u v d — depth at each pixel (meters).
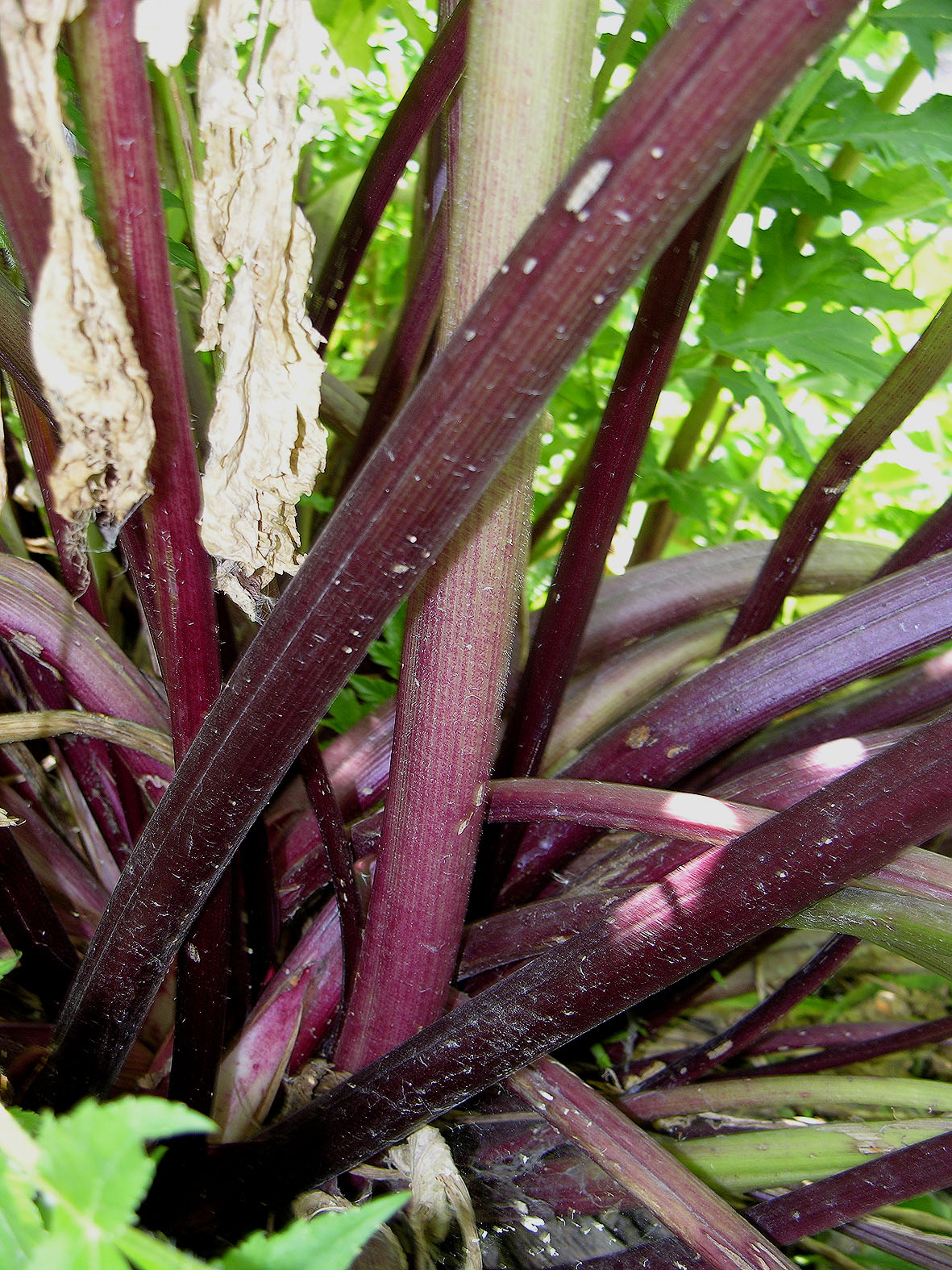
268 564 0.32
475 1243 0.38
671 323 0.38
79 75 0.24
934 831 0.27
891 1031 0.59
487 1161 0.46
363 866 0.47
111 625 0.61
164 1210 0.42
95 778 0.52
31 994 0.48
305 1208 0.40
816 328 0.60
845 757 0.40
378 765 0.52
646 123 0.19
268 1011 0.46
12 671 0.50
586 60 0.27
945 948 0.31
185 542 0.32
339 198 0.83
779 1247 0.39
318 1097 0.41
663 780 0.48
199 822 0.32
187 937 0.38
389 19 0.84
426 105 0.43
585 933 0.33
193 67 0.41
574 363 0.23
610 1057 0.55
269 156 0.27
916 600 0.44
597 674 0.61
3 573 0.45
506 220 0.28
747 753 0.54
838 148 0.77
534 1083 0.38
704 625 0.65
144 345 0.28
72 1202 0.16
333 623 0.27
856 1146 0.41
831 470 0.46
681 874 0.31
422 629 0.33
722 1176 0.42
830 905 0.33
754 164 0.58
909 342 1.06
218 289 0.28
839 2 0.18
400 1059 0.36
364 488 0.25
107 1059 0.38
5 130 0.23
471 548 0.32
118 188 0.25
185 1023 0.40
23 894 0.44
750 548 0.68
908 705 0.51
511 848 0.49
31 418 0.40
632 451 0.40
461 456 0.24
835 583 0.71
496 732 0.35
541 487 0.97
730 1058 0.53
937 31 0.54
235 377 0.29
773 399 0.59
